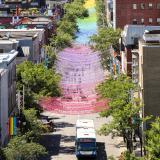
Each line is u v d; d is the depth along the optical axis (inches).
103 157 5674.2
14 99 6378.0
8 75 5954.7
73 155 5753.0
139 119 5187.0
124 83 5782.5
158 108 5492.1
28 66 6884.8
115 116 5167.3
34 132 5556.1
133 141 5703.7
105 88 6067.9
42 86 6658.5
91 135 5698.8
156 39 5792.3
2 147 5002.5
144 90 5497.1
